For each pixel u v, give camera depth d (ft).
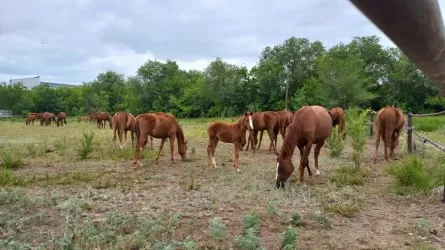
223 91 215.10
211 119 184.14
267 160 39.34
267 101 215.51
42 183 26.55
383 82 217.36
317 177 29.09
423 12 1.42
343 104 156.97
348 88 152.87
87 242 14.37
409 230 17.10
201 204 20.62
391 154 39.40
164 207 19.97
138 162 35.24
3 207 19.53
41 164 35.96
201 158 40.50
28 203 20.16
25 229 16.46
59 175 29.48
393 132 37.96
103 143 55.42
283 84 208.95
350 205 20.22
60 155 42.14
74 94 288.71
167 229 15.98
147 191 24.18
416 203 21.74
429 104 200.85
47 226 16.92
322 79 162.09
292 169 24.72
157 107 260.62
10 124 133.49
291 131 25.36
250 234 13.75
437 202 21.85
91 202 20.70
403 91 206.08
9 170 29.78
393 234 16.63
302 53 221.66
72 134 75.72
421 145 41.09
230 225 17.15
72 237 15.10
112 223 16.56
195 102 233.76
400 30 1.47
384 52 215.72
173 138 36.91
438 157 30.89
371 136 61.87
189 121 167.53
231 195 22.63
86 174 29.68
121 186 25.61
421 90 199.21
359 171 30.35
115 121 47.73
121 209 19.65
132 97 271.90
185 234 15.79
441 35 1.53
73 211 18.89
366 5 1.38
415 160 27.14
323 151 45.01
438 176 25.76
